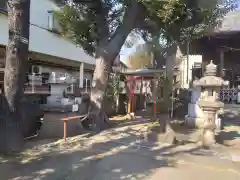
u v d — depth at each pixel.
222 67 14.12
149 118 10.64
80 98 8.80
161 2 5.72
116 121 9.73
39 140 6.27
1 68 9.45
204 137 5.95
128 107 11.29
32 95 8.86
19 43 5.04
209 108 5.95
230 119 10.49
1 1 8.40
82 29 8.08
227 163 4.66
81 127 7.39
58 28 11.98
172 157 4.99
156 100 11.37
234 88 14.19
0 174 3.86
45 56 12.04
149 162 4.63
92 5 7.46
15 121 5.25
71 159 4.73
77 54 14.25
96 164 4.45
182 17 6.21
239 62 15.43
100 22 7.73
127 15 7.49
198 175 3.99
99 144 5.94
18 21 4.98
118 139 6.49
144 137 6.62
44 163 4.46
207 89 6.39
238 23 13.09
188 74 12.48
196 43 13.98
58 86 9.21
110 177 3.83
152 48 10.88
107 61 7.76
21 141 5.39
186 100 11.29
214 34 12.59
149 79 13.02
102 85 7.77
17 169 4.11
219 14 8.27
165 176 3.91
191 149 5.65
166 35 7.61
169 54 8.17
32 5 10.61
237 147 5.95
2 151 5.07
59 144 5.86
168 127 6.61
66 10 8.06
